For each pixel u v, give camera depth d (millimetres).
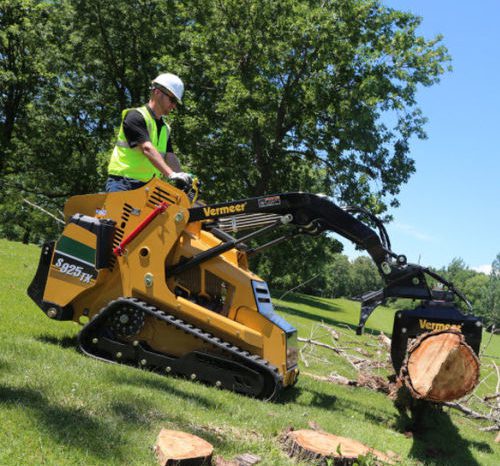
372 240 5480
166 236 5531
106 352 5613
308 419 4844
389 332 21953
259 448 3809
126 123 5676
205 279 5672
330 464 3605
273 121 25672
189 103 25031
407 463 4312
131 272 5594
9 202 33875
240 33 25969
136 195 5672
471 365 4395
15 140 33219
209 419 4156
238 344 5426
